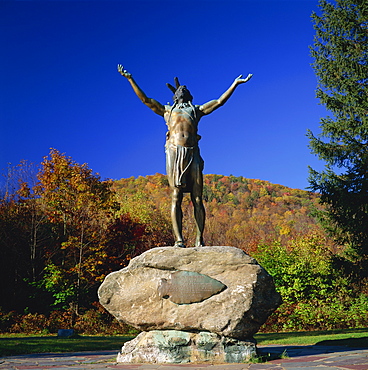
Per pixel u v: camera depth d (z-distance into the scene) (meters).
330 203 18.25
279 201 80.56
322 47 20.00
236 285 7.91
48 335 19.30
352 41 19.67
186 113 9.48
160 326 7.95
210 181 94.19
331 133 19.11
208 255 8.23
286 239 42.06
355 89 18.61
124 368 6.86
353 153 18.58
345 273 18.17
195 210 9.37
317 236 28.34
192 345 7.75
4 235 25.22
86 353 10.01
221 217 62.75
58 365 7.51
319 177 18.83
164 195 68.25
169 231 34.84
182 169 9.22
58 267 23.55
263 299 8.03
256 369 6.30
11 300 23.91
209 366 6.92
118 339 15.34
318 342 11.48
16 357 9.10
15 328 20.55
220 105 9.59
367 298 21.52
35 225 26.14
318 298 22.86
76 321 22.47
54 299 24.80
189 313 7.84
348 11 19.47
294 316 21.45
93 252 25.84
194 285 8.00
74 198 27.56
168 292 8.03
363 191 16.94
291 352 8.86
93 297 25.42
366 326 20.62
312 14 20.30
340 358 7.32
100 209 28.06
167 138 9.63
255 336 16.34
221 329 7.63
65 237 26.58
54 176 27.80
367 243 16.94
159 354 7.74
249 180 96.44
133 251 27.06
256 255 25.62
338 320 21.12
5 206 27.19
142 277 8.30
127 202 41.88
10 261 24.94
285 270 23.14
